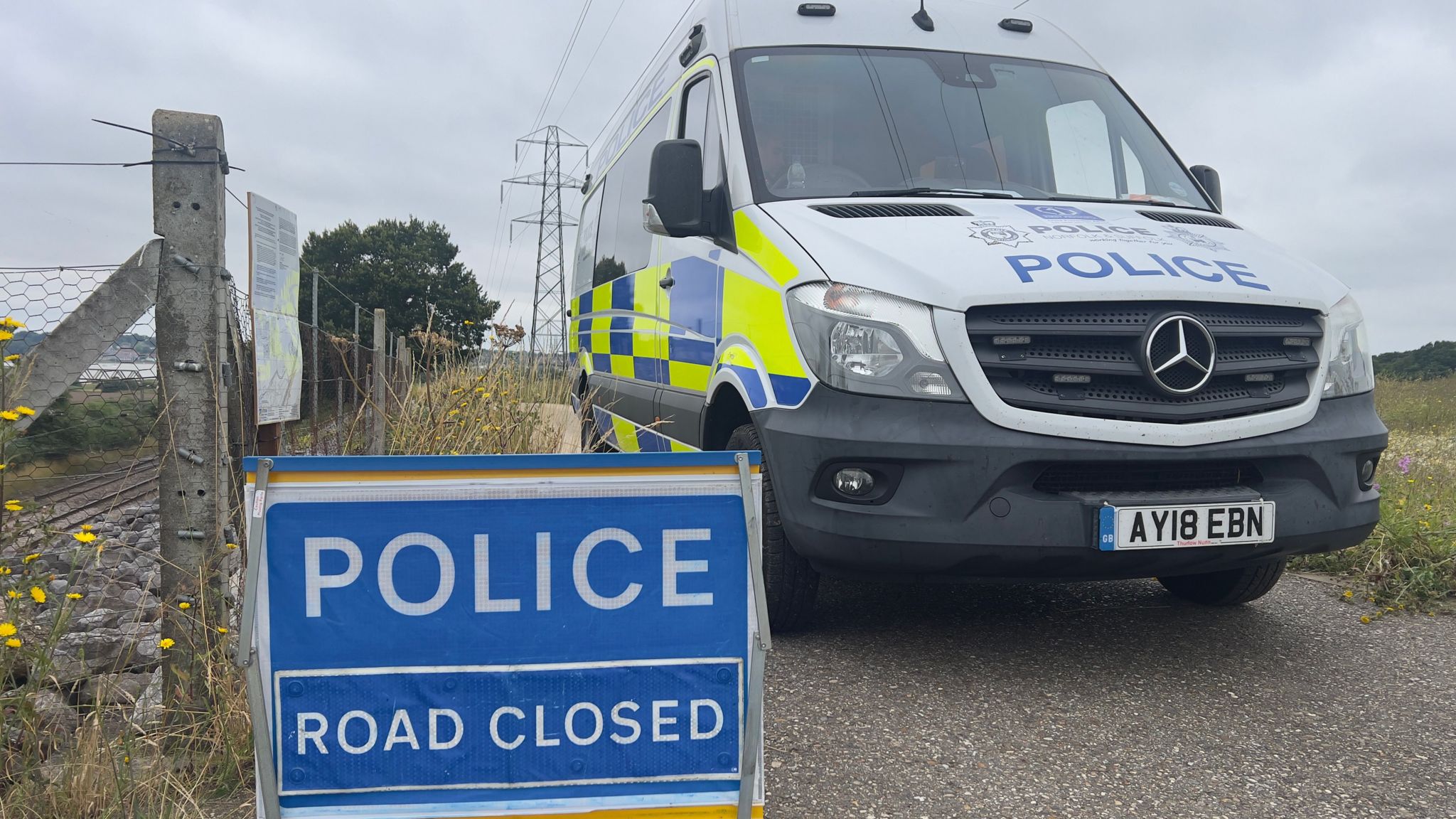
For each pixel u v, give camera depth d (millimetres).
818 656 3547
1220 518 3109
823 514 3215
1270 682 3334
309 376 5102
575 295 8570
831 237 3531
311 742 1852
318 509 1852
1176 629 3939
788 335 3445
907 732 2875
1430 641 3832
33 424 2838
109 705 2770
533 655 1898
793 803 2441
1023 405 3086
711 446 4270
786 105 4285
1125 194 4312
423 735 1873
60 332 2727
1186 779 2590
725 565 1953
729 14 4711
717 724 1943
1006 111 4457
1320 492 3277
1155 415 3119
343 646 1855
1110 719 2980
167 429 2754
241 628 1815
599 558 1916
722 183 4215
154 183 2723
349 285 53250
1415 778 2611
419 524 1873
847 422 3172
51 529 3010
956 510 3055
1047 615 4117
